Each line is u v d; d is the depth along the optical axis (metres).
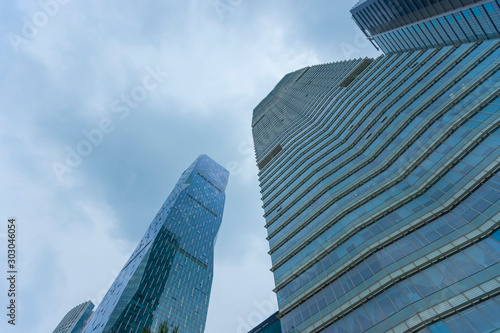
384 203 29.50
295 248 35.91
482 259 18.27
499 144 22.45
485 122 25.14
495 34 40.19
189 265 121.19
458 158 25.12
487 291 16.62
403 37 59.38
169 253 116.94
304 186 46.03
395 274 22.17
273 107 128.50
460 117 28.20
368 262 25.20
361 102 53.12
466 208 21.75
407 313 19.27
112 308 89.19
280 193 52.09
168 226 128.75
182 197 153.38
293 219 41.78
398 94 42.34
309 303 27.36
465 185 22.97
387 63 59.16
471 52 35.53
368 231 27.98
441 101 32.69
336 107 63.53
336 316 23.58
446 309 17.59
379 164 35.78
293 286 31.17
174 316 95.56
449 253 20.19
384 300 21.36
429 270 20.48
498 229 18.70
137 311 86.69
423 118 33.25
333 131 55.50
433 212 23.91
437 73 37.97
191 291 110.62
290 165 57.97
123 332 79.12
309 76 115.88
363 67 73.19
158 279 102.19
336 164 43.59
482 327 15.62
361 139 43.59
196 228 144.25
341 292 25.19
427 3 49.38
